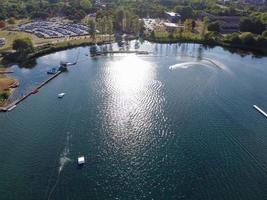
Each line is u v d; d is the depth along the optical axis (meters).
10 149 114.31
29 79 180.50
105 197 92.50
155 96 157.75
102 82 176.88
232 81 178.88
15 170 103.56
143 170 103.62
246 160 108.94
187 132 125.25
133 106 146.88
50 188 95.88
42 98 156.25
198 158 109.69
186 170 103.69
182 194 93.69
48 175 101.25
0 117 137.12
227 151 113.62
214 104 149.25
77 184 97.44
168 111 142.00
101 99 154.25
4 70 193.75
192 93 161.50
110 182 98.25
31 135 122.88
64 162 107.12
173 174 101.88
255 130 127.50
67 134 123.56
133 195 93.25
